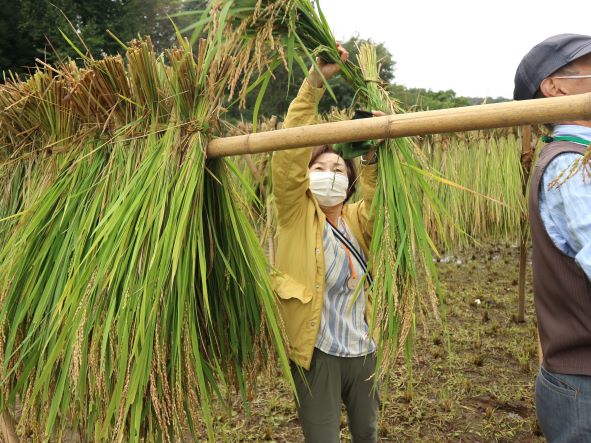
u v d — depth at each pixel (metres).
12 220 2.07
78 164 1.91
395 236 1.76
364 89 1.98
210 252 1.89
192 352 1.69
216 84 1.74
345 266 2.26
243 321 2.02
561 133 1.68
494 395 4.06
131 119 1.88
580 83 1.70
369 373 2.33
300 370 2.14
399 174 1.79
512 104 1.26
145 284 1.59
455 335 5.30
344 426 3.70
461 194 5.38
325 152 2.38
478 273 8.13
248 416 2.06
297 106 2.02
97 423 1.64
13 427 2.12
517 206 5.19
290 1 1.61
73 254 1.83
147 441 1.79
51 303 1.81
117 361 1.63
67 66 1.94
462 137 5.43
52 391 1.84
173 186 1.74
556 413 1.71
